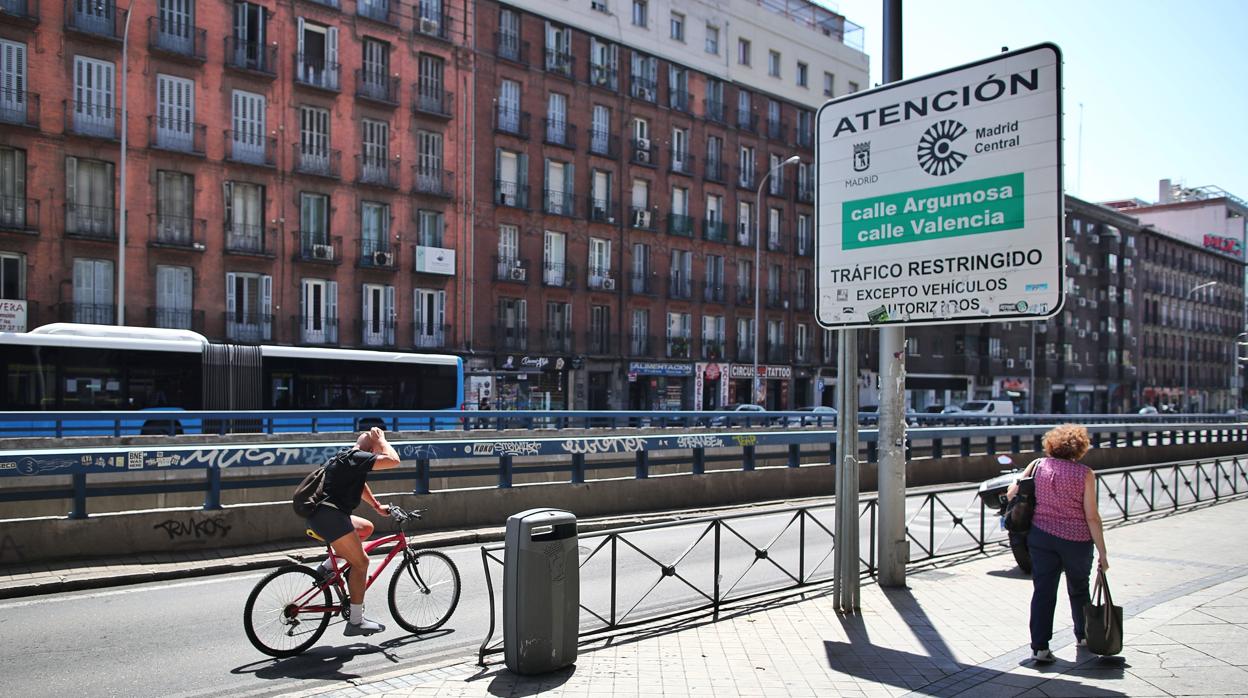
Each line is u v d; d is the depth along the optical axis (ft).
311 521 22.94
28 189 99.35
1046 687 18.58
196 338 78.84
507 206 137.69
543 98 142.82
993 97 22.22
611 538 23.40
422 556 25.29
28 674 20.79
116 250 104.68
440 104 130.41
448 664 21.56
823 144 25.35
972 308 22.50
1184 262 305.12
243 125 113.09
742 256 173.88
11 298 98.58
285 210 116.16
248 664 22.00
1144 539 38.50
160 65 107.24
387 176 124.67
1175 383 297.53
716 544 25.93
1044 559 20.45
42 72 100.22
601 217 149.89
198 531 34.14
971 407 174.40
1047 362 241.55
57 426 55.57
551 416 72.90
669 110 161.17
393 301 125.39
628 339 153.48
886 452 28.71
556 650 19.93
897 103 23.82
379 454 23.29
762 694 18.20
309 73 118.21
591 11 149.38
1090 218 260.01
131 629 24.70
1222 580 29.48
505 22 138.92
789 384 181.47
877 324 24.20
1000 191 22.06
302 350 84.28
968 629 23.61
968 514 36.86
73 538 31.63
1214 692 18.16
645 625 24.03
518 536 19.79
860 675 19.53
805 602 27.04
